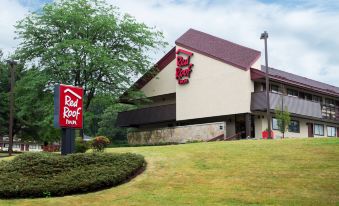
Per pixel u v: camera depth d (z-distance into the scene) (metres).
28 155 15.64
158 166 16.81
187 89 36.41
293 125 37.50
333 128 43.72
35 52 35.91
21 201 13.32
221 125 33.53
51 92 36.16
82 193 14.01
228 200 12.66
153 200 12.95
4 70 44.22
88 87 35.53
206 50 35.62
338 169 15.11
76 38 35.94
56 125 16.89
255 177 14.84
